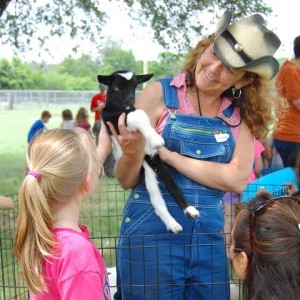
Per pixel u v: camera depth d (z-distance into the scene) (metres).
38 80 50.69
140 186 2.69
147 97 2.70
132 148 2.49
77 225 1.97
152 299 2.61
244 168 2.70
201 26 9.91
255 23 2.59
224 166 2.65
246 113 2.77
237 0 9.57
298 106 4.97
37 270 1.83
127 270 2.63
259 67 2.55
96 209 5.21
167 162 2.59
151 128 2.47
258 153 5.62
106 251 4.75
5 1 6.68
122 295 2.66
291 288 1.54
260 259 1.60
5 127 24.30
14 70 49.66
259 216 1.64
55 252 1.81
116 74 2.66
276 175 4.30
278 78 5.04
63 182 1.87
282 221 1.60
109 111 2.65
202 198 2.65
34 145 1.96
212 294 2.65
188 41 9.96
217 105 2.75
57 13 10.04
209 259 2.63
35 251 1.84
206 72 2.59
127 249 2.63
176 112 2.66
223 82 2.58
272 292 1.56
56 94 35.41
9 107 34.91
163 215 2.57
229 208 4.16
